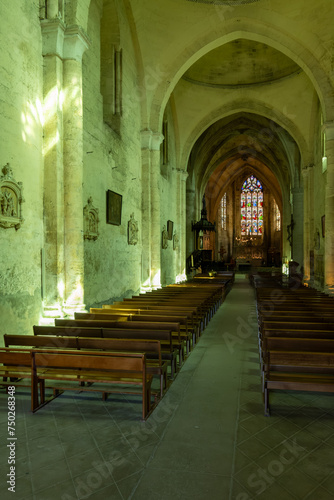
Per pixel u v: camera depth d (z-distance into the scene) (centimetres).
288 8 1581
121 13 1440
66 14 903
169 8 1600
